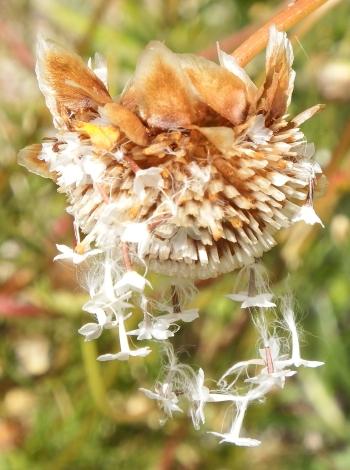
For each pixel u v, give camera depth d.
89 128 0.08
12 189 0.12
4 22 0.13
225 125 0.08
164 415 0.10
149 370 0.12
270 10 0.12
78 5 0.14
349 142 0.11
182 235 0.08
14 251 0.12
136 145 0.08
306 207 0.08
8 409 0.12
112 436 0.12
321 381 0.12
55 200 0.12
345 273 0.12
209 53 0.11
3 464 0.12
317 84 0.12
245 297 0.08
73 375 0.12
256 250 0.08
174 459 0.12
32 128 0.12
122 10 0.13
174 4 0.13
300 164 0.08
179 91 0.07
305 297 0.12
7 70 0.13
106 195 0.08
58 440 0.12
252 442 0.08
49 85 0.08
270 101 0.08
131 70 0.12
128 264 0.08
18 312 0.12
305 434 0.13
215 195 0.08
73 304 0.12
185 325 0.12
